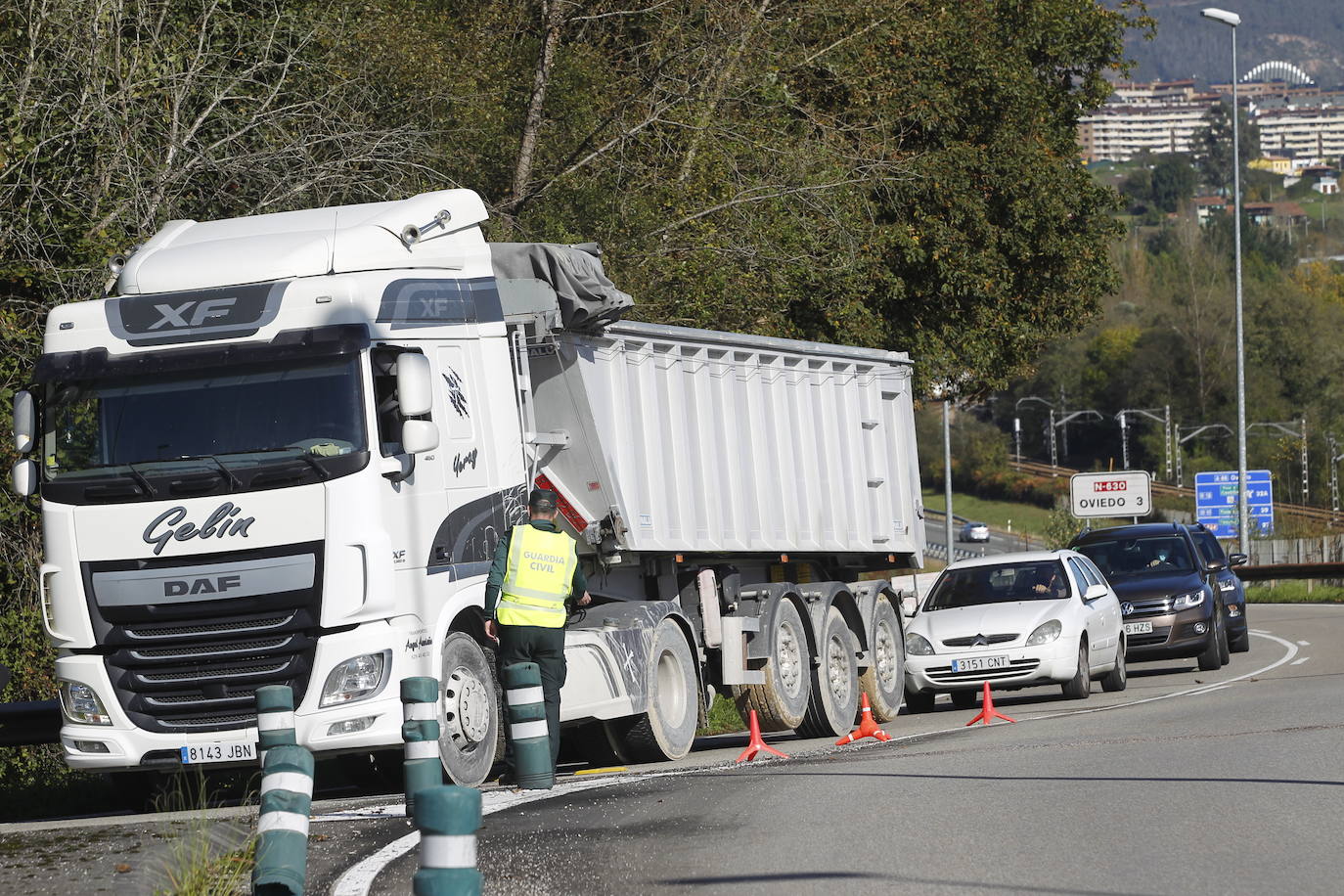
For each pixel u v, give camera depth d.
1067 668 33.91
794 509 30.31
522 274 23.64
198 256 20.59
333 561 18.92
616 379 25.02
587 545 24.48
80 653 19.69
